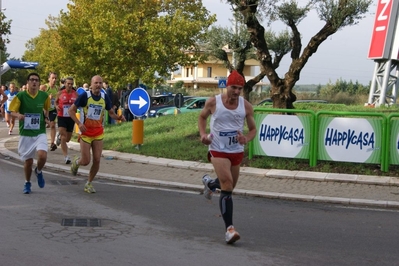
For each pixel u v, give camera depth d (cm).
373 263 606
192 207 882
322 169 1195
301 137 1227
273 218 823
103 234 698
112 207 865
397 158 1152
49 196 930
